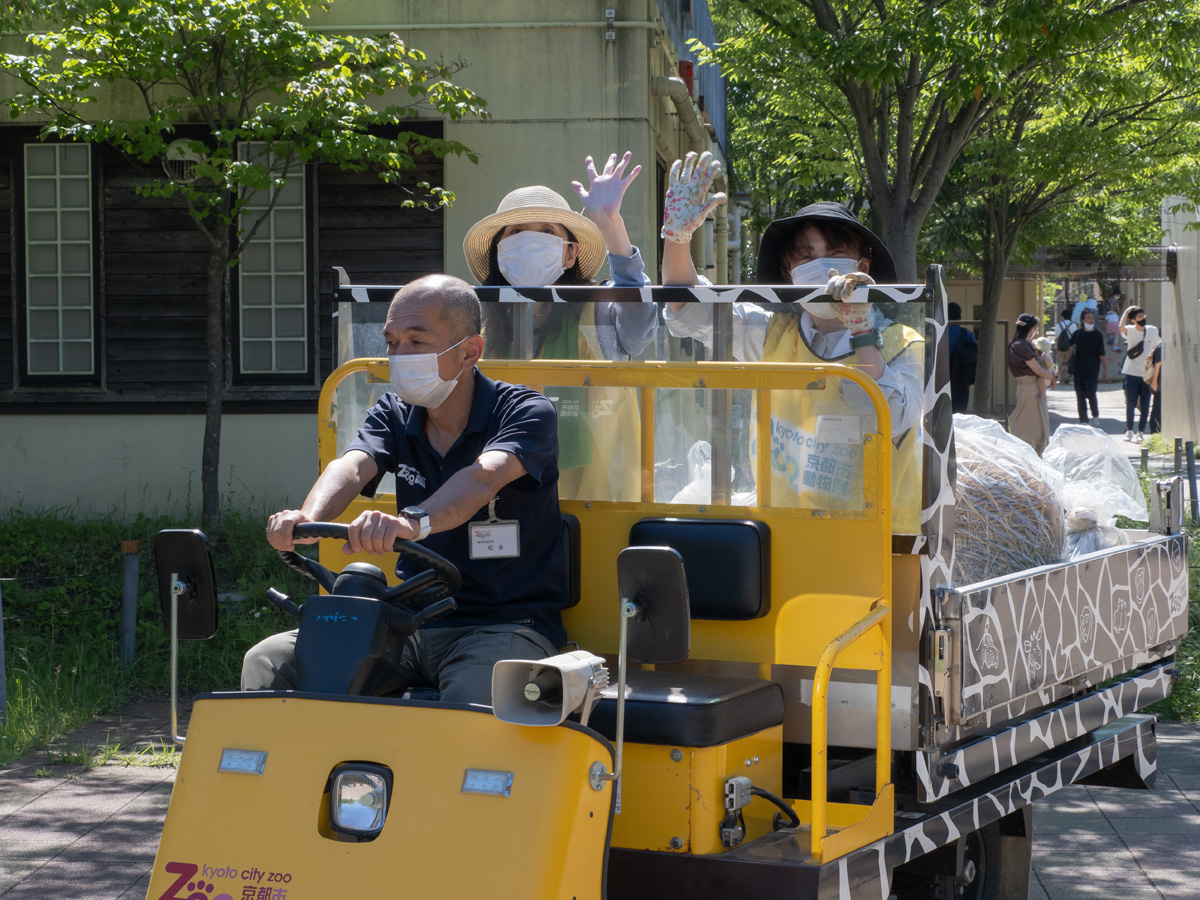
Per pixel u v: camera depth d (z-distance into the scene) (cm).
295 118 1087
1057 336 4462
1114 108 1894
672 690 367
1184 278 2806
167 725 833
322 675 334
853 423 384
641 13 1311
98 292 1412
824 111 1727
